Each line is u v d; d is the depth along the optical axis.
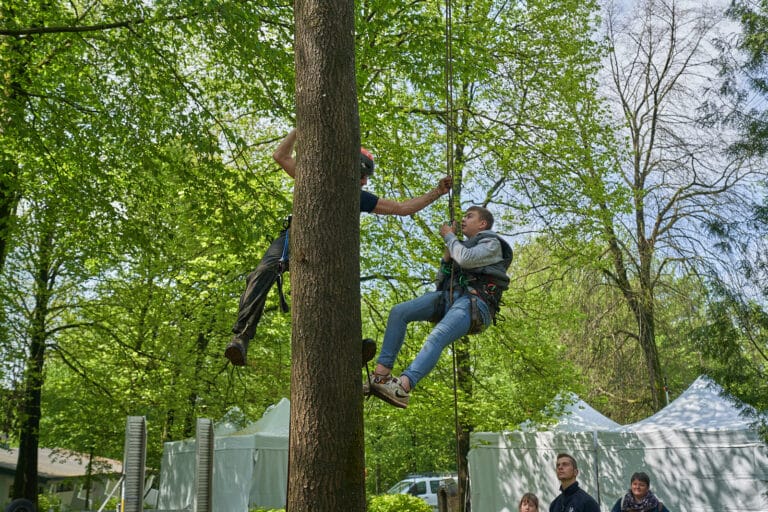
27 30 11.00
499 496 15.74
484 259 3.95
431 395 15.69
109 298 18.09
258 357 21.70
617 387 20.92
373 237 15.13
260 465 15.81
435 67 13.15
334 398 3.19
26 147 12.22
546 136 16.31
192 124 11.66
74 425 22.41
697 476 12.07
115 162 12.62
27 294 18.23
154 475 25.33
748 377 9.27
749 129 9.87
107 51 12.20
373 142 13.98
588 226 16.20
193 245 17.30
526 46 16.45
